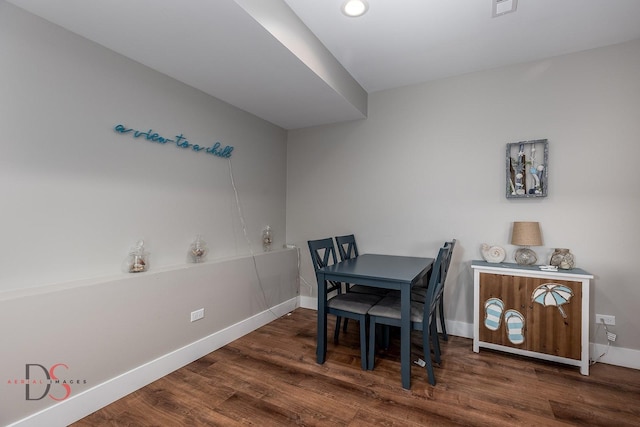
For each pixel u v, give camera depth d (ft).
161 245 7.55
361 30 7.18
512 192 8.62
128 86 6.81
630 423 5.39
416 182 10.11
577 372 7.13
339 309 7.56
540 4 6.22
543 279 7.48
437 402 5.97
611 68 7.69
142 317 6.56
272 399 6.08
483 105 9.14
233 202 9.84
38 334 4.98
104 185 6.38
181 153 8.11
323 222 11.83
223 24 5.51
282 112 10.40
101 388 5.80
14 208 5.10
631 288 7.47
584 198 7.92
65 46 5.74
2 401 4.62
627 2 6.12
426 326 6.60
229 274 8.91
